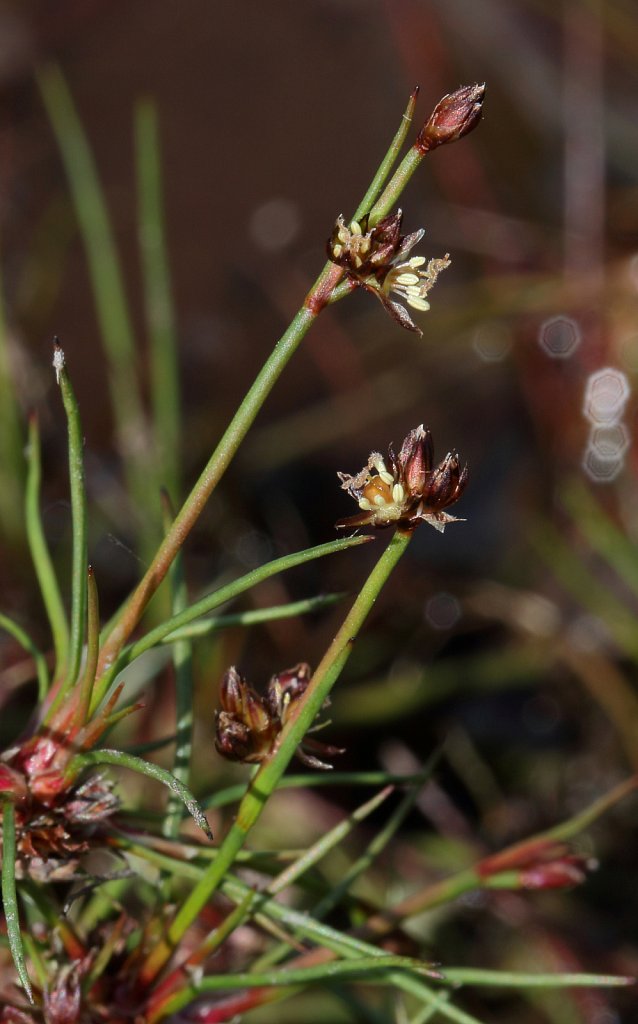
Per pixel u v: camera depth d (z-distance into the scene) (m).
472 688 0.35
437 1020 0.23
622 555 0.31
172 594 0.18
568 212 0.44
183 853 0.17
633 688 0.33
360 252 0.16
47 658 0.27
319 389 0.46
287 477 0.42
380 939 0.19
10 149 0.46
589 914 0.28
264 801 0.17
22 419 0.33
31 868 0.17
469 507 0.41
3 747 0.27
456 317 0.43
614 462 0.39
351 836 0.29
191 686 0.18
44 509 0.35
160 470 0.30
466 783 0.32
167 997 0.17
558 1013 0.26
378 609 0.37
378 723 0.33
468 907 0.27
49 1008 0.17
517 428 0.43
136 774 0.25
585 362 0.41
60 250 0.43
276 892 0.17
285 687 0.17
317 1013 0.24
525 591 0.37
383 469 0.16
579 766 0.33
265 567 0.16
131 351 0.32
